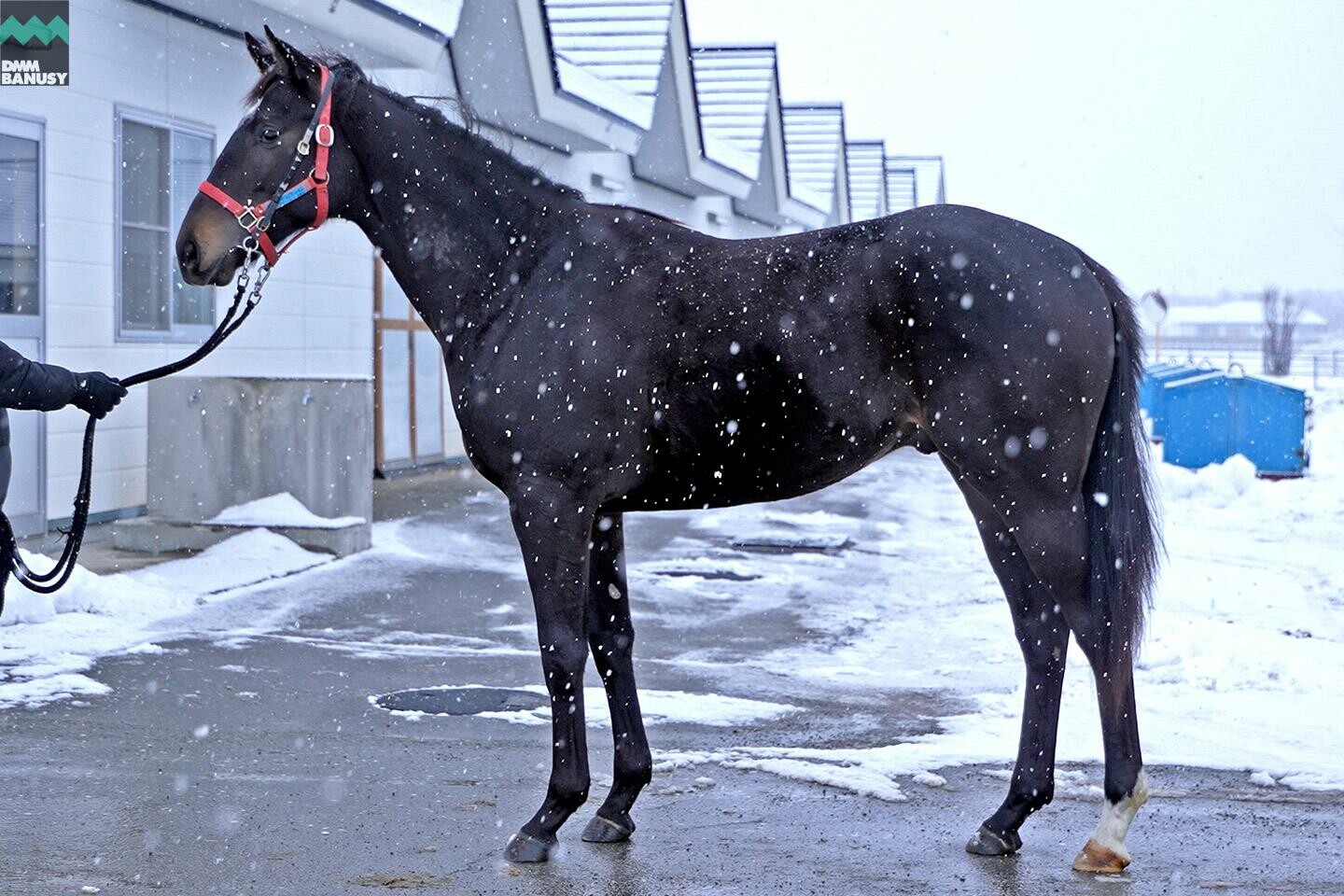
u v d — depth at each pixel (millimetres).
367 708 6078
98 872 4074
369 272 15188
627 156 20516
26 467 9766
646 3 19109
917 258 4129
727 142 23797
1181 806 4723
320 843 4352
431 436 17562
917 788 4969
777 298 4199
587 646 4340
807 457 4262
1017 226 4219
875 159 35031
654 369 4254
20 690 6238
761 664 7148
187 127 11555
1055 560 4078
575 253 4395
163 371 4848
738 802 4801
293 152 4566
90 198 10414
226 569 9336
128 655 7027
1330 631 7852
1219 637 7188
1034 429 4051
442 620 8156
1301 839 4383
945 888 3969
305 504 10383
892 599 9133
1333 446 23359
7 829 4449
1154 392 21031
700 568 10352
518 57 15023
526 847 4191
